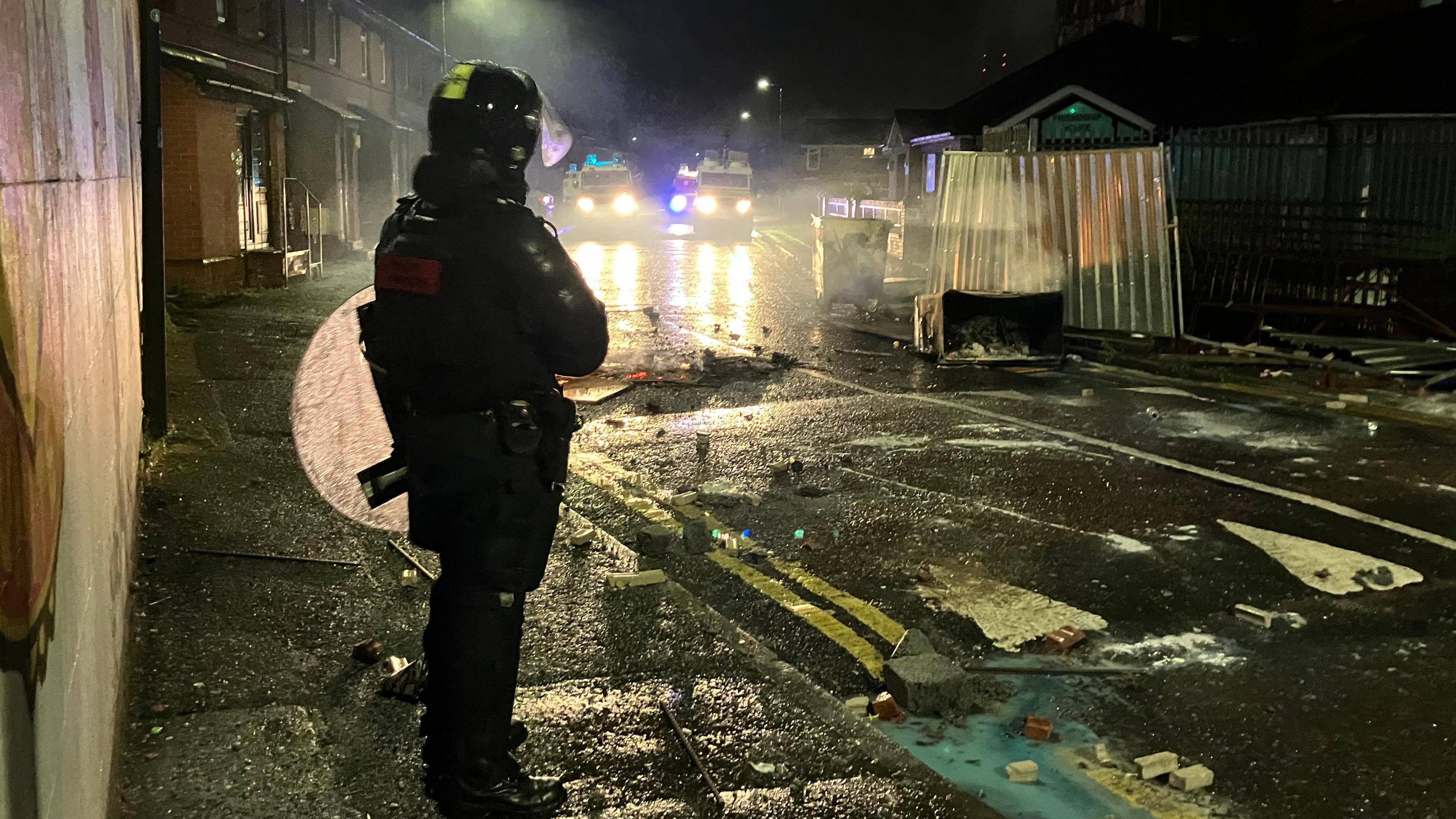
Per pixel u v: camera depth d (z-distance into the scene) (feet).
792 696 12.37
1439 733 12.51
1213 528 19.99
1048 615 15.93
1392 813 10.87
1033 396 32.86
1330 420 29.48
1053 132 87.35
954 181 44.65
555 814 9.81
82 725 6.82
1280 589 17.06
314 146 74.69
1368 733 12.52
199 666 12.50
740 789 10.37
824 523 20.20
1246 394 33.30
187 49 53.06
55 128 6.50
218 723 11.12
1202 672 14.15
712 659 13.30
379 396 9.59
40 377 5.28
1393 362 37.37
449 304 8.74
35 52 5.72
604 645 13.64
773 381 35.12
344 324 10.28
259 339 38.27
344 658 12.96
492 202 8.88
